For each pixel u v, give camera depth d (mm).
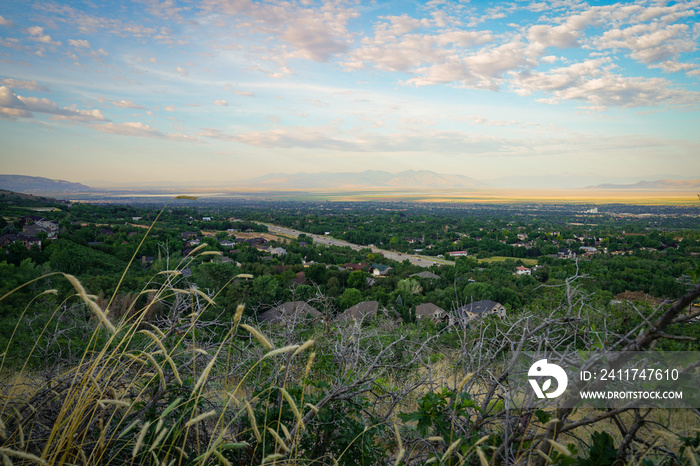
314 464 2174
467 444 1764
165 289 1851
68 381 2148
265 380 2566
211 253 1868
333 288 48344
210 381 2312
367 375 2371
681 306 1478
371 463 2238
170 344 2432
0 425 1530
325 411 2262
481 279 52094
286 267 62969
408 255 117750
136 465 2000
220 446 1556
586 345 1967
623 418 2684
